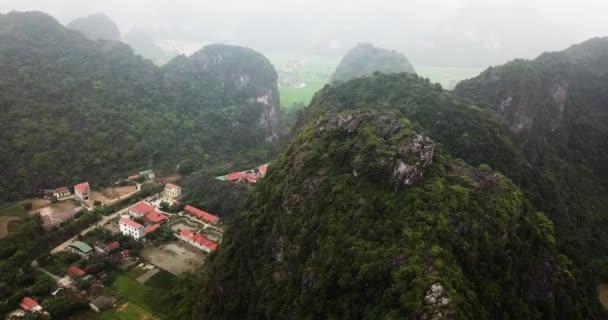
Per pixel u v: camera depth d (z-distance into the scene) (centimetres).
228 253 7894
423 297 4800
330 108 12712
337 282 5625
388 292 5069
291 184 7588
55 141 13288
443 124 10656
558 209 10412
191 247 10444
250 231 7662
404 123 7412
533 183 10619
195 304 8006
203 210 12112
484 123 10938
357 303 5359
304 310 5819
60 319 7850
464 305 4772
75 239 10388
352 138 7644
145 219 11356
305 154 7938
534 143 12925
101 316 8006
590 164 13825
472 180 6925
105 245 9906
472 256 5591
